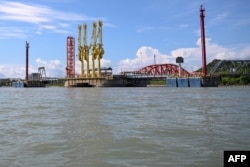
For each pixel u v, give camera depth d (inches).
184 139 794.8
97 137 834.2
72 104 2134.6
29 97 3484.3
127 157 629.0
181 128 973.8
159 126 1024.2
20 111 1646.2
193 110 1604.3
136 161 600.1
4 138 840.3
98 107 1846.7
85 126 1037.8
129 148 703.7
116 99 2770.7
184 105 1967.3
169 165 569.9
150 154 649.0
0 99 3085.6
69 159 619.5
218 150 667.4
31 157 637.9
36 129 991.0
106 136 847.7
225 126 1003.9
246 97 2938.0
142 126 1027.9
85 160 610.9
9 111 1657.2
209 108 1717.5
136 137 827.4
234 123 1075.3
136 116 1339.8
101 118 1268.5
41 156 644.7
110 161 602.2
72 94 4252.0
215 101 2356.1
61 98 3105.3
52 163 592.7
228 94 3666.3
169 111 1563.7
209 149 679.1
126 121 1165.1
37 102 2463.1
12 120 1240.2
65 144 752.3
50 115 1407.5
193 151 665.0
